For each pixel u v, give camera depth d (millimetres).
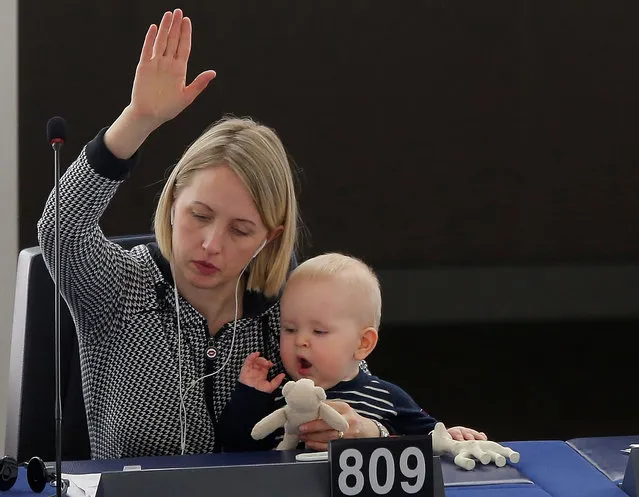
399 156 11211
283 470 3340
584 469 3951
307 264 4727
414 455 3365
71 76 10453
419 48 11070
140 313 4699
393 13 10977
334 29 10906
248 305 4836
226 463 3949
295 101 10938
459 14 11062
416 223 11352
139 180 10742
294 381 4402
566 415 11227
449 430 4398
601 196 11516
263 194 4477
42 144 10414
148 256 4840
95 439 4777
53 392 5266
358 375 4699
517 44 11164
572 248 11555
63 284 4559
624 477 3705
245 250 4543
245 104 10852
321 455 3904
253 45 10797
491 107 11258
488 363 11539
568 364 11570
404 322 11398
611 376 11523
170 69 4191
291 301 4609
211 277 4527
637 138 11430
